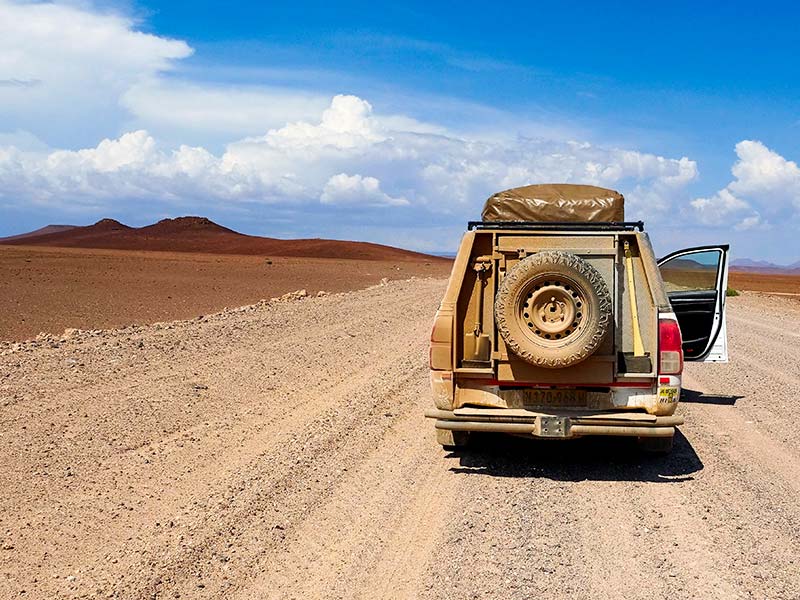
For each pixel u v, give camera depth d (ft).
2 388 33.35
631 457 27.81
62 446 25.90
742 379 44.62
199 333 53.47
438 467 26.14
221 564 17.69
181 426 29.25
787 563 18.12
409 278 168.96
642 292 24.98
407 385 40.09
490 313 25.32
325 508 21.53
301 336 55.83
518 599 16.14
